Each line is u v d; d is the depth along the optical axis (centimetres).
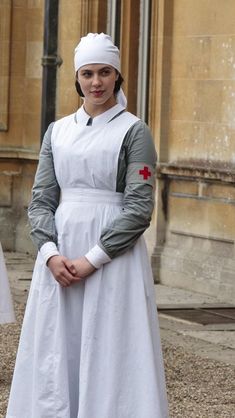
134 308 512
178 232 1188
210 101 1142
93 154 518
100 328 511
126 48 1260
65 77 1364
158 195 1201
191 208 1169
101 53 515
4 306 760
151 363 509
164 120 1207
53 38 992
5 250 1483
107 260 509
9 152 1465
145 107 1245
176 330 958
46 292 519
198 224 1159
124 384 510
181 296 1128
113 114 523
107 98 521
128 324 512
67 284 511
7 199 1478
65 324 517
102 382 509
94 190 523
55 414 512
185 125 1179
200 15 1158
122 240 508
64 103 1367
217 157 1130
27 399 524
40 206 535
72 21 1347
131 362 511
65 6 1360
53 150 532
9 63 1464
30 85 1455
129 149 518
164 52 1202
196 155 1162
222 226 1125
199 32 1159
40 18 1438
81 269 509
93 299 510
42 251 519
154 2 1218
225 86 1120
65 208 526
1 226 1488
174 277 1182
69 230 522
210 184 1141
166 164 1186
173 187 1193
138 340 510
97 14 1322
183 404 704
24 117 1469
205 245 1153
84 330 511
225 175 1105
